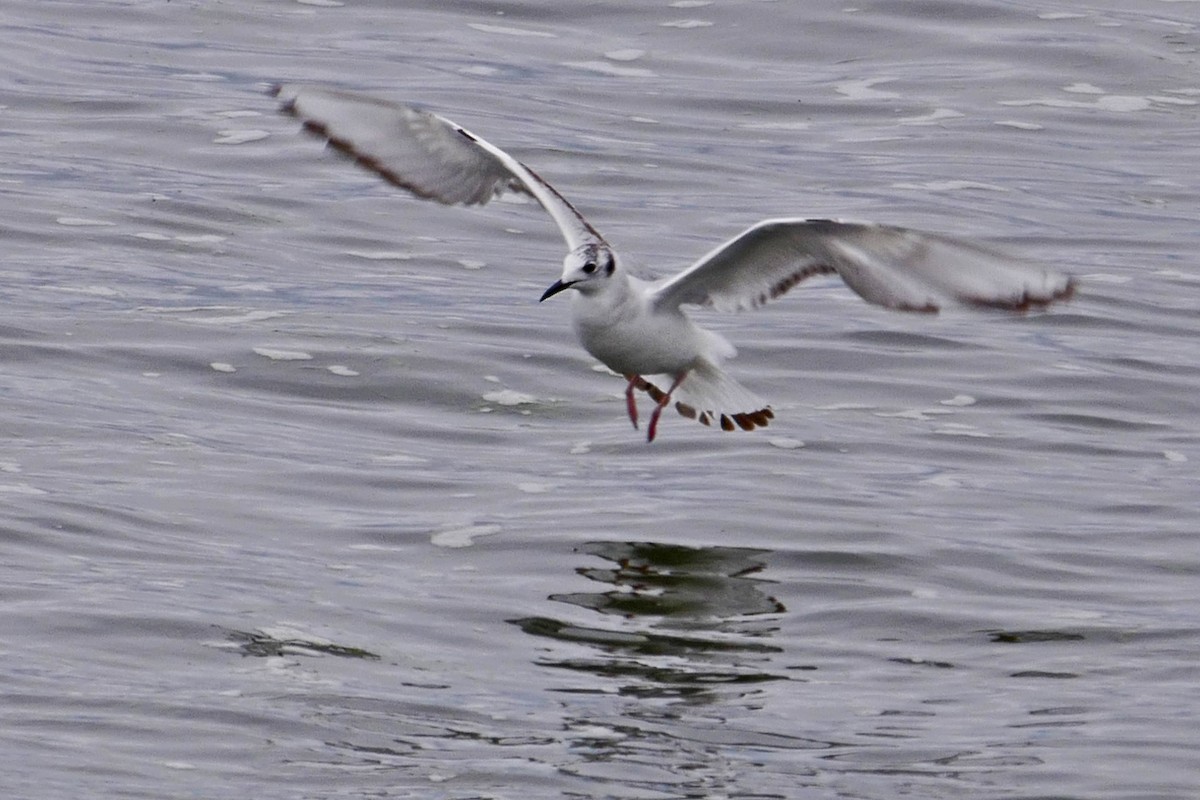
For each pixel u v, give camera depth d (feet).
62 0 86.74
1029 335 59.62
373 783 32.60
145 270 61.31
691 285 39.52
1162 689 37.04
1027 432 52.08
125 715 34.60
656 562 42.63
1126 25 86.69
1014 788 32.89
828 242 34.99
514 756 33.68
